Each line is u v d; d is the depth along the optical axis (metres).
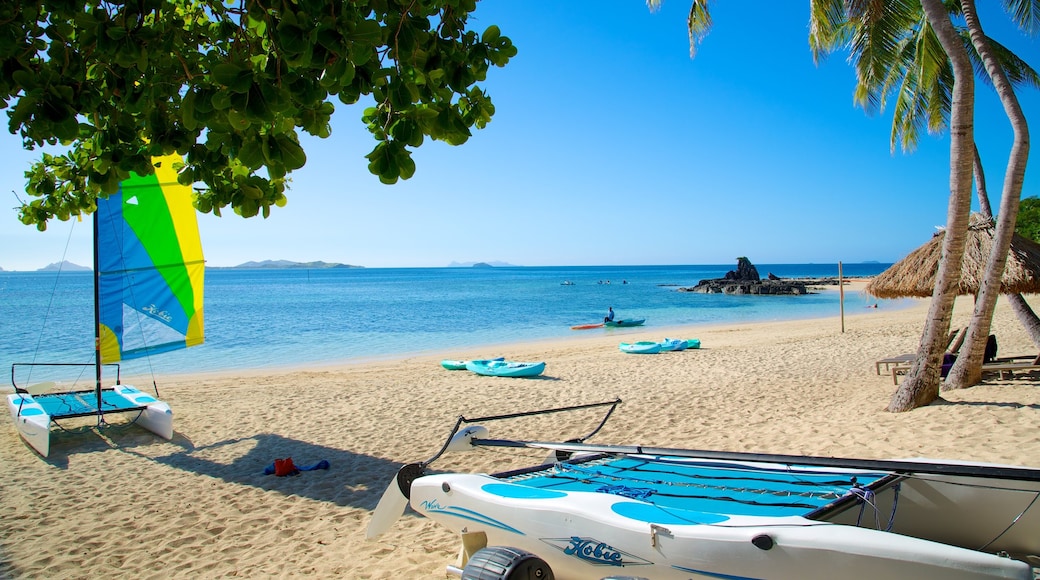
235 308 46.97
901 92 15.79
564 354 20.00
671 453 3.70
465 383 14.21
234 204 2.87
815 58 11.70
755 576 2.72
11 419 11.01
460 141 2.30
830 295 59.81
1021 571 2.31
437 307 47.59
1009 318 23.78
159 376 17.69
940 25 8.05
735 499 3.55
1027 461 6.12
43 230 3.84
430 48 2.27
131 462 8.38
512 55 2.45
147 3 2.14
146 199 10.01
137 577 5.04
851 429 8.09
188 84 2.46
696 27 11.87
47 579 5.04
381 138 2.21
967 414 7.89
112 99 2.50
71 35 2.42
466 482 3.94
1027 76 14.31
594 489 3.92
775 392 11.49
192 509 6.57
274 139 2.15
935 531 3.73
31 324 33.31
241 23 2.43
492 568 2.94
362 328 31.92
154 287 10.28
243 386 14.70
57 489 7.32
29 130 2.21
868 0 10.21
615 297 60.22
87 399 10.54
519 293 69.94
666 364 16.20
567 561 3.29
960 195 8.21
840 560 2.56
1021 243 9.99
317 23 1.88
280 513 6.37
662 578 2.94
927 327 8.68
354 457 8.31
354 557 5.21
